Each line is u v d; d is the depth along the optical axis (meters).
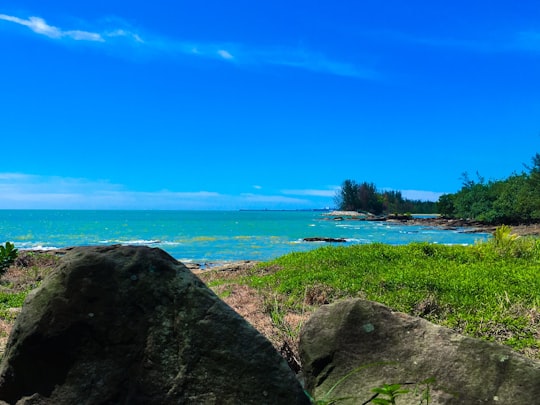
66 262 2.81
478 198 63.34
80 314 2.66
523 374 3.44
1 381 2.72
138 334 2.67
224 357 2.65
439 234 46.47
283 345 5.70
